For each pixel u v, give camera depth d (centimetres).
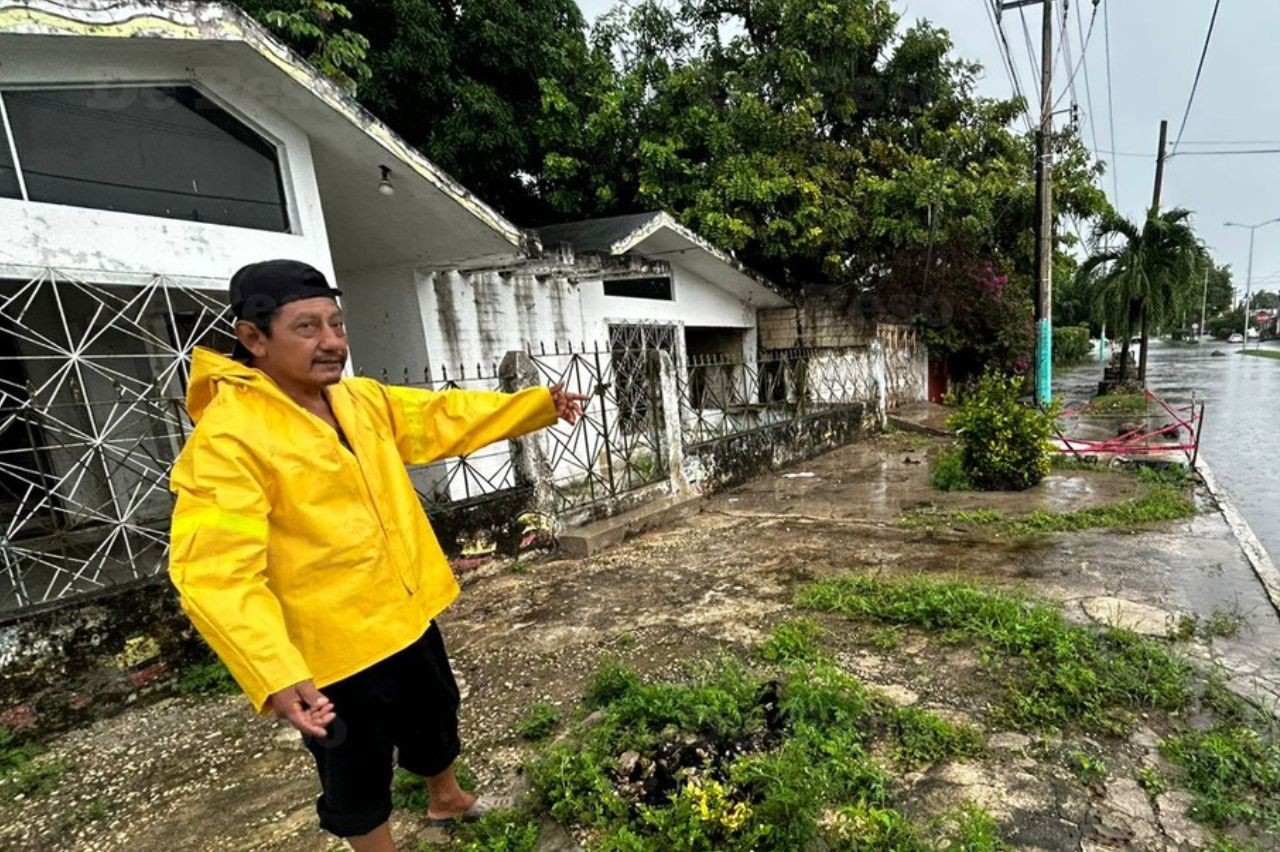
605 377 888
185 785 269
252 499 137
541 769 237
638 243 808
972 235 1216
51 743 309
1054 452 738
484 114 965
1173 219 1528
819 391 1057
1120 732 250
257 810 247
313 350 151
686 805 205
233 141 470
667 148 1048
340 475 154
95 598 332
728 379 1138
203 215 456
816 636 345
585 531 550
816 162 1162
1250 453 868
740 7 1222
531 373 526
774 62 1136
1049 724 255
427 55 894
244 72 439
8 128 371
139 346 610
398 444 188
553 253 682
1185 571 420
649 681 311
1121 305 1571
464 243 637
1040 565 443
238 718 321
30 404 385
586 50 1127
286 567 148
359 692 162
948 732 248
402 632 166
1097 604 370
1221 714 261
